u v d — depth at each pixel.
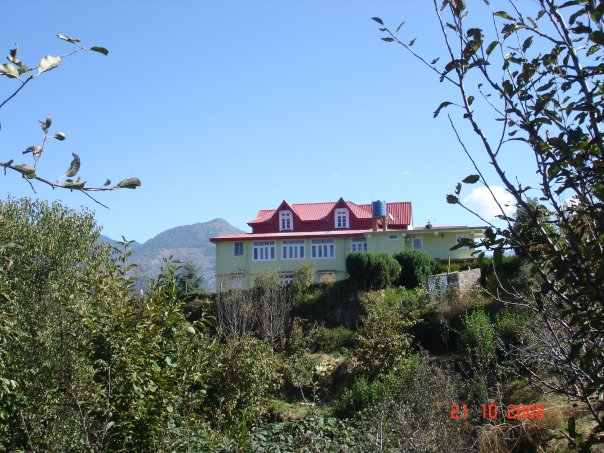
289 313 30.25
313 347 26.83
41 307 12.78
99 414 7.21
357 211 47.19
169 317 7.94
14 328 9.02
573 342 3.39
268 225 47.28
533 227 3.08
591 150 2.95
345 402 18.27
